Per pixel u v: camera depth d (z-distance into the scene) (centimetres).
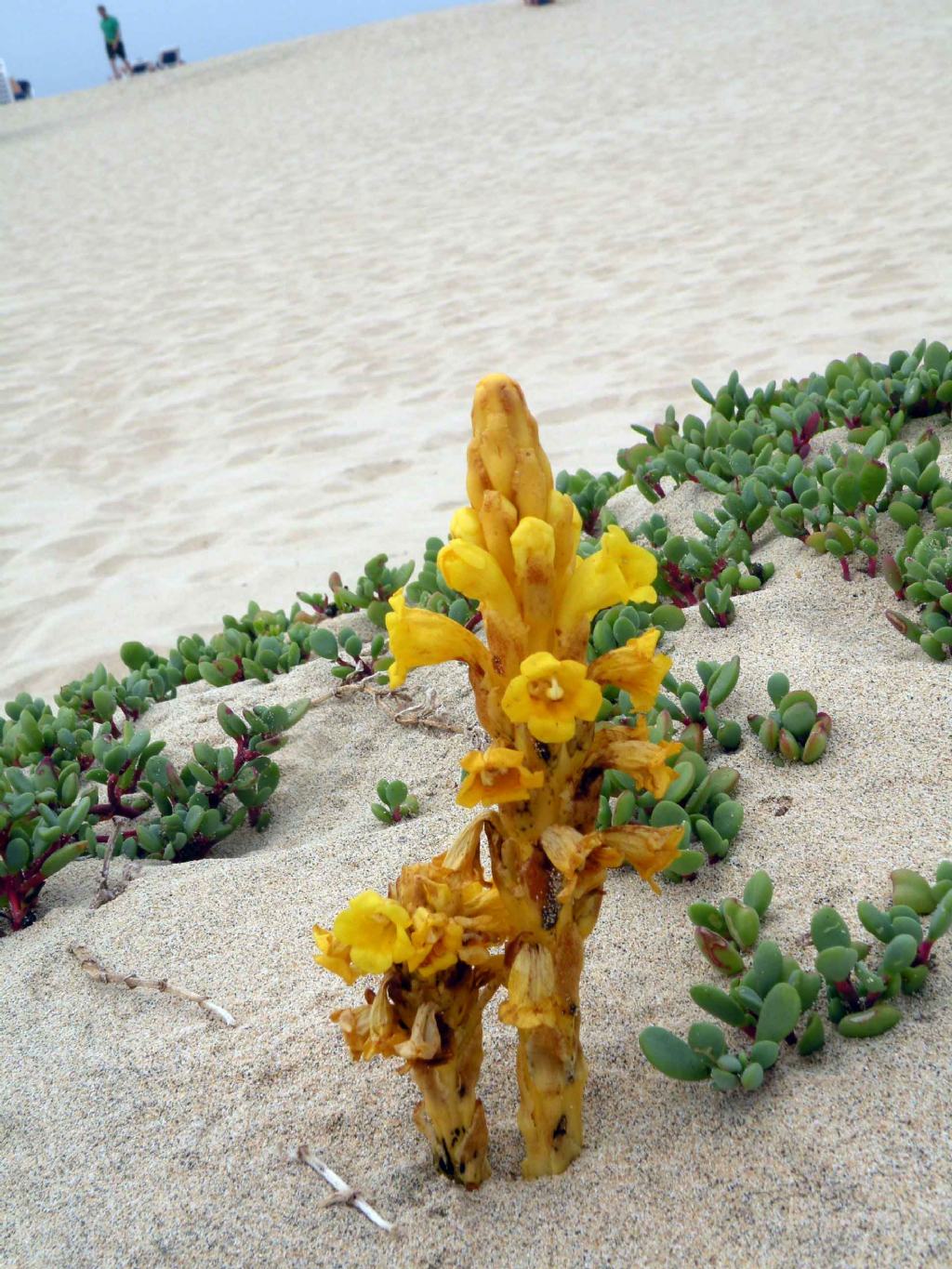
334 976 237
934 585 311
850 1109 180
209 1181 194
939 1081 182
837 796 258
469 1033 170
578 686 142
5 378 1045
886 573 330
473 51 2592
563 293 1015
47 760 348
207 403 912
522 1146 188
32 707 392
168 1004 238
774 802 261
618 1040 204
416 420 808
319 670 411
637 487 479
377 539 638
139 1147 203
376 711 377
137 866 297
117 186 1914
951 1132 173
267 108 2428
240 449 809
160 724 394
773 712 280
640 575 156
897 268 888
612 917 237
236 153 2005
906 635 319
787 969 196
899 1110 178
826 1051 192
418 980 161
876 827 245
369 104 2222
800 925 222
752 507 387
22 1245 189
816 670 307
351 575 598
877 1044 191
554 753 154
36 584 646
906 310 795
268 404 885
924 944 198
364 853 282
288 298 1163
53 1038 234
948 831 240
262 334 1065
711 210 1170
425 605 392
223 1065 217
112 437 867
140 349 1076
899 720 277
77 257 1485
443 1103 172
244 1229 184
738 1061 183
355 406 854
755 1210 168
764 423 455
